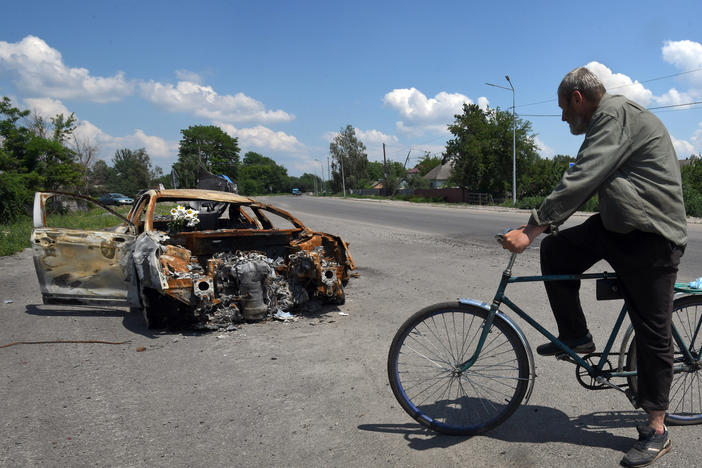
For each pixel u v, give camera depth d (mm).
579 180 2205
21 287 6957
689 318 2650
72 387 3363
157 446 2570
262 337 4508
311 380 3465
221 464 2396
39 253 5113
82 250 5188
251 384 3404
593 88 2338
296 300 5297
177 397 3193
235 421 2852
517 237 2359
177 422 2842
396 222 18203
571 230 2482
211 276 4668
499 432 2695
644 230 2203
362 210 28875
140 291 4746
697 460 2373
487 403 2760
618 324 2625
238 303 4984
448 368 2809
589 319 4746
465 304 2672
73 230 5215
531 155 38469
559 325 2625
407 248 10672
